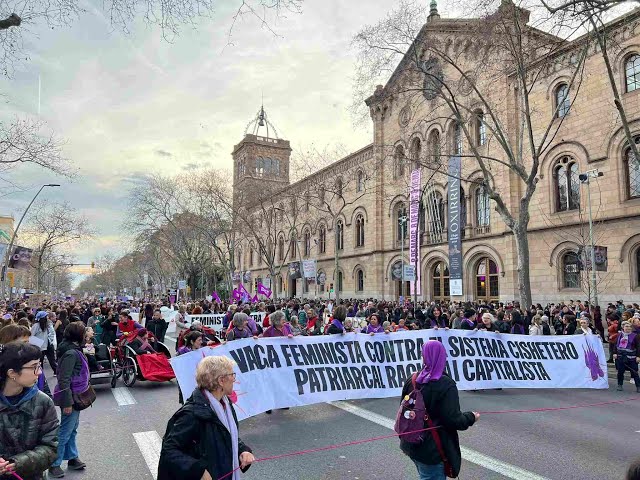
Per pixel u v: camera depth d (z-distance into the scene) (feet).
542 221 84.53
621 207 73.00
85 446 23.50
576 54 78.64
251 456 11.66
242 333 32.27
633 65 72.90
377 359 31.78
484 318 37.50
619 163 73.82
